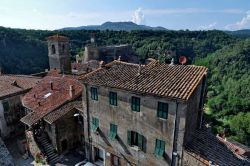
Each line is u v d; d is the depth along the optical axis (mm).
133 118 22359
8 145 33562
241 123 56125
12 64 82000
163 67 24688
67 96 32125
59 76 41125
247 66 89812
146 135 21844
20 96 37406
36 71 86375
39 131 30656
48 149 29469
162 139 20766
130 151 23625
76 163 27984
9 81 41281
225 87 88812
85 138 27859
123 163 24828
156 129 20922
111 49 107562
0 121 34438
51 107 30812
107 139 25422
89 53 98750
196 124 23438
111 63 27938
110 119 24375
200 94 23000
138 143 22812
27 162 29062
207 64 107312
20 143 31438
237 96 77688
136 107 21828
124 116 23016
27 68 85125
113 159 25984
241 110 72688
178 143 19828
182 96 18328
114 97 23297
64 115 28906
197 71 22625
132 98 21859
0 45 84750
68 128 30062
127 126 23094
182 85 20094
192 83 20219
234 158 21047
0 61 79125
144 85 21234
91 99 25562
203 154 19625
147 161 22516
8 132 35875
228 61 96188
